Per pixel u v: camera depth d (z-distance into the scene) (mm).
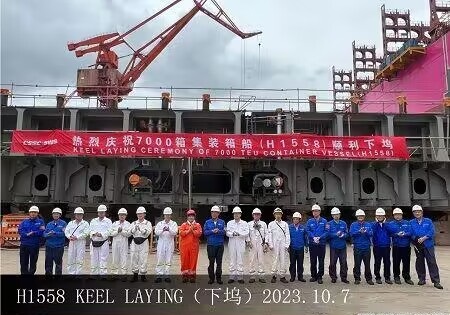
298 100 25391
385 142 22531
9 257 16812
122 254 12312
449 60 31875
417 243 11945
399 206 24250
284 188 23672
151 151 21766
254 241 12336
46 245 11805
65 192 23203
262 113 25391
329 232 12320
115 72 37031
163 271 12016
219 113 24844
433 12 40062
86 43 38312
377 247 12234
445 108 25875
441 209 25281
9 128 25594
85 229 12125
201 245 22984
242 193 23766
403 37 54344
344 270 12281
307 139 22266
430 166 24516
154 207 23562
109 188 23438
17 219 20312
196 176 25531
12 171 23344
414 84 36312
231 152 21938
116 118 25469
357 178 24547
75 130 24016
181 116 24516
